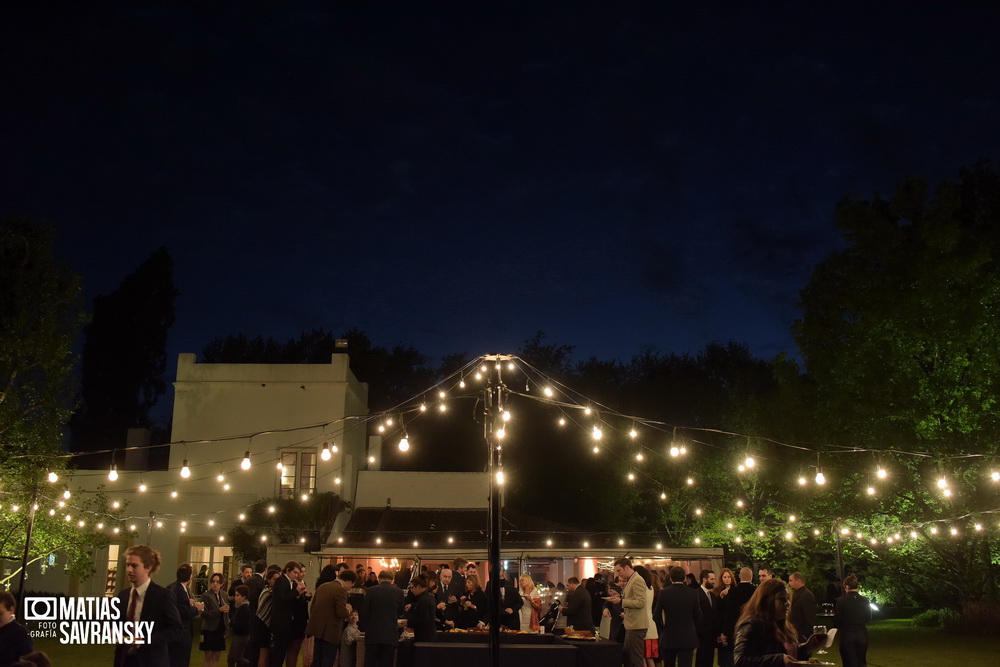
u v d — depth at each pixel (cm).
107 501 2445
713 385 5184
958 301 2377
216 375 3189
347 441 3228
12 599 646
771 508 2859
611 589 1491
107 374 4909
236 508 3027
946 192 2473
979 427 2345
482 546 2425
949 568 2506
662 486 3656
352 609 1284
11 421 2127
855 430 2519
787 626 650
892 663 1717
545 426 4350
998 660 1773
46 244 2261
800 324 2716
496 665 1036
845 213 2609
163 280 5066
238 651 1320
